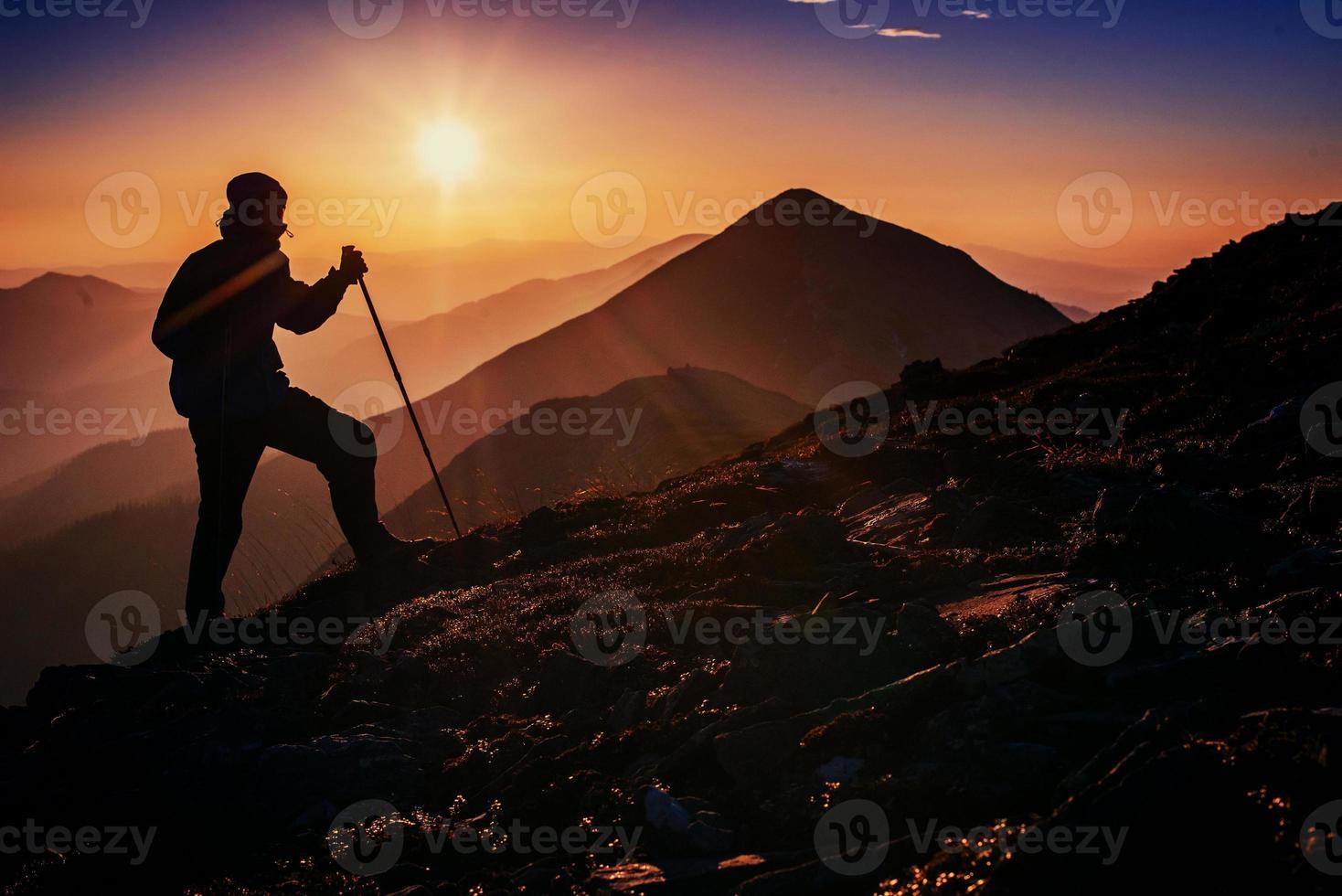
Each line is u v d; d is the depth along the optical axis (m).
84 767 7.27
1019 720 4.95
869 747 5.16
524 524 13.37
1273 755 4.01
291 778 6.44
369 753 6.60
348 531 11.44
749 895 4.21
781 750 5.33
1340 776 3.77
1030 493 10.11
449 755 6.71
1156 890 3.61
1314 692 4.66
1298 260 20.48
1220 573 6.64
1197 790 3.93
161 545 170.75
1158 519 7.46
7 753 7.81
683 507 12.37
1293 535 7.11
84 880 5.91
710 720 5.92
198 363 9.98
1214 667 5.12
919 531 9.42
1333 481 7.87
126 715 7.92
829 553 8.98
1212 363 14.52
